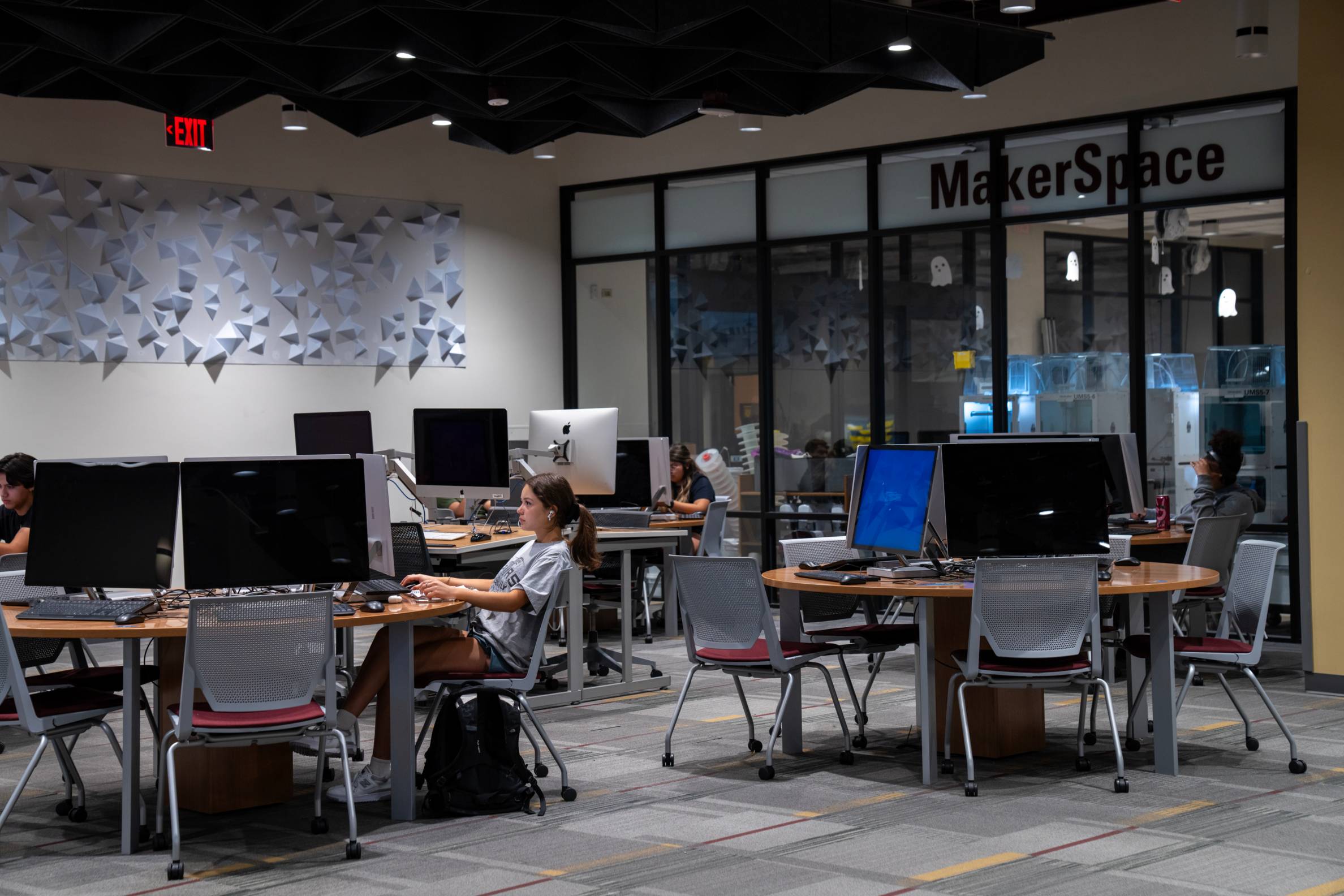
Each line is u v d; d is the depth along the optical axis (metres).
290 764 4.60
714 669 5.08
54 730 3.98
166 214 8.76
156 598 4.34
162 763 4.32
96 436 8.47
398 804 4.35
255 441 9.20
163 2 6.02
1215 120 8.01
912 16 6.91
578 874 3.77
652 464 8.26
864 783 4.77
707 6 6.13
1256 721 5.75
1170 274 8.22
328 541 4.24
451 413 6.95
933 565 5.07
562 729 5.79
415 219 9.99
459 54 6.65
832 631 5.49
